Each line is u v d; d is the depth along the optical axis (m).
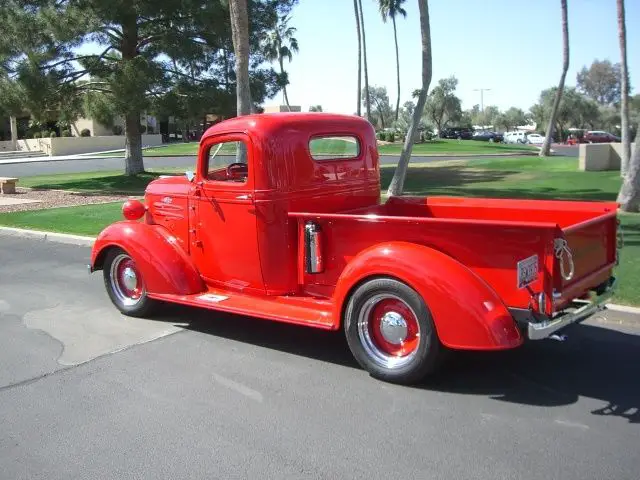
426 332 4.37
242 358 5.27
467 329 4.18
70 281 8.27
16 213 14.46
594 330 5.77
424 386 4.59
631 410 4.15
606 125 82.06
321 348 5.48
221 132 5.59
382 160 31.92
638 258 8.09
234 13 13.57
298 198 5.46
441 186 17.70
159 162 34.03
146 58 19.23
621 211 12.23
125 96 18.34
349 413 4.17
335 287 5.08
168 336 5.89
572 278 4.46
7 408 4.36
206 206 5.81
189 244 6.09
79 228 12.13
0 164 37.03
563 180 18.17
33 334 6.01
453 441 3.76
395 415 4.13
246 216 5.46
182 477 3.43
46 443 3.85
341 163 5.90
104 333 6.01
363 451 3.66
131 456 3.67
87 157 42.34
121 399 4.48
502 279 4.25
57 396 4.55
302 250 5.26
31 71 17.97
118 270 6.63
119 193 18.69
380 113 84.88
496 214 5.70
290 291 5.43
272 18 21.05
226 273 5.78
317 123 5.66
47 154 49.38
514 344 4.14
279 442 3.80
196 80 20.52
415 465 3.49
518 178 19.39
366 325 4.75
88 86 19.45
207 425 4.04
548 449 3.64
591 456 3.55
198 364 5.14
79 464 3.59
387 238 4.71
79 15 17.31
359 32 51.59
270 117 5.41
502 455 3.58
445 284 4.22
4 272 8.88
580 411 4.14
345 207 5.98
